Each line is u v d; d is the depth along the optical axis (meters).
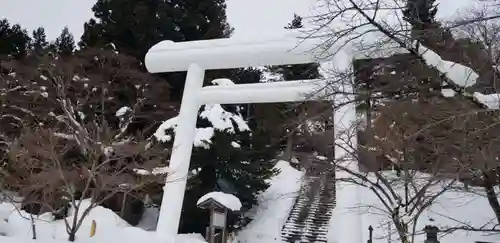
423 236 13.45
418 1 5.32
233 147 16.44
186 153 10.95
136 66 18.56
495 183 8.08
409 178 8.11
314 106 7.41
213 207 13.04
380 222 12.86
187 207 16.44
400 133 8.10
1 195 14.84
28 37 25.11
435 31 5.07
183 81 19.42
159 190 15.83
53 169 12.66
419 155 8.41
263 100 10.73
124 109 17.55
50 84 17.17
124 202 16.52
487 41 6.09
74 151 15.27
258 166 17.44
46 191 13.04
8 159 14.34
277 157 17.45
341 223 8.88
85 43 19.30
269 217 18.11
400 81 5.95
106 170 13.12
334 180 8.33
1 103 17.05
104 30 19.16
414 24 5.34
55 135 14.41
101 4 20.03
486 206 15.02
